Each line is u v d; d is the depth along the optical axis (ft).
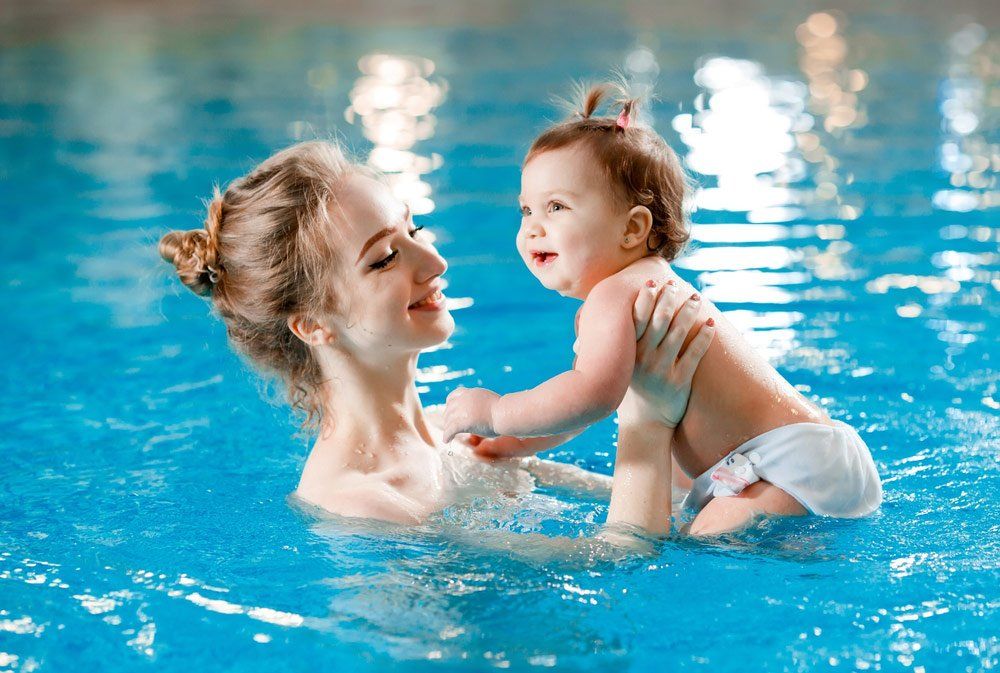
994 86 32.27
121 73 36.58
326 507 10.45
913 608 8.70
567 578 9.29
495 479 11.36
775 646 8.29
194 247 10.74
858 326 15.71
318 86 34.14
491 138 27.66
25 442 12.78
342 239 9.98
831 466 9.87
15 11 48.01
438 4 49.60
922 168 24.40
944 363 14.34
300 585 9.32
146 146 27.50
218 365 15.33
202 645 8.51
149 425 13.30
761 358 10.47
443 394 13.89
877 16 45.01
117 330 16.69
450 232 20.94
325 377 10.79
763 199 22.36
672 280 10.19
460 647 8.40
